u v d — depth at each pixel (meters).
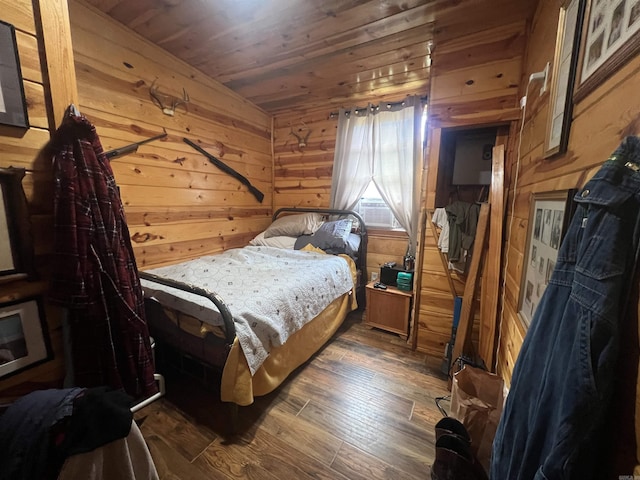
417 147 2.70
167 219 2.46
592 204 0.52
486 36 1.82
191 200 2.66
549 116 1.06
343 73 2.57
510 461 0.67
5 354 0.91
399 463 1.32
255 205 3.47
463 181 2.11
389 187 2.90
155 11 1.85
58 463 0.58
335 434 1.47
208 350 1.54
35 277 0.97
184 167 2.57
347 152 3.08
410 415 1.61
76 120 1.03
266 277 2.02
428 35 1.99
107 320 1.11
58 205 0.99
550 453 0.50
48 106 0.99
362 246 3.06
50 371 1.03
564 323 0.54
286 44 2.16
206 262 2.40
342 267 2.50
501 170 1.80
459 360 1.73
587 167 0.75
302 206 3.56
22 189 0.92
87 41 1.85
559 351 0.54
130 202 2.17
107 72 1.97
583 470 0.48
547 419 0.55
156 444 1.40
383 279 2.70
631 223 0.47
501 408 1.33
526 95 1.55
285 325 1.72
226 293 1.71
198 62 2.48
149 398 1.29
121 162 2.09
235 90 3.02
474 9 1.68
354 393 1.79
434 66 2.01
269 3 1.72
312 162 3.43
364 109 2.98
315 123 3.37
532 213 1.20
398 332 2.52
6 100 0.87
